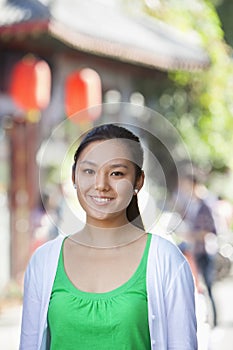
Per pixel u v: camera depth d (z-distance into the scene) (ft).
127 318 14.51
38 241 42.91
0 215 49.44
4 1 46.06
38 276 15.31
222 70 68.80
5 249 48.96
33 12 43.70
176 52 56.39
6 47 47.91
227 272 55.62
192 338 14.87
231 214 55.98
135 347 14.55
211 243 41.22
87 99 47.47
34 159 49.60
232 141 69.62
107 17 55.21
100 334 14.52
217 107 68.80
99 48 48.29
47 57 50.29
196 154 67.82
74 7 51.26
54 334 14.80
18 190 49.39
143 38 55.26
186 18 69.05
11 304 47.26
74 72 49.24
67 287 14.94
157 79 62.95
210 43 68.64
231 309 49.06
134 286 14.78
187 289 14.94
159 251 15.01
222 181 68.80
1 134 49.62
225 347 38.93
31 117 49.42
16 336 41.29
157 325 14.71
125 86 58.65
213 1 85.25
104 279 14.90
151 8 67.67
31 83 44.70
